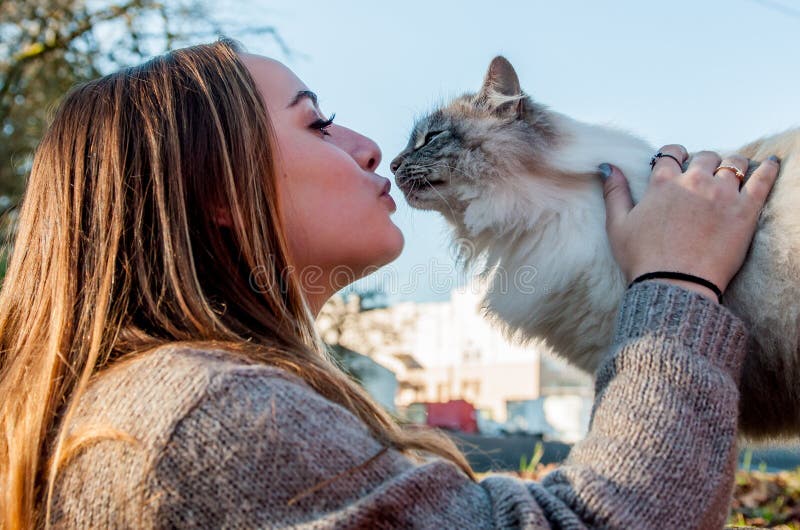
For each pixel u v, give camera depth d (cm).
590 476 122
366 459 118
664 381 131
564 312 252
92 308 145
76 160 158
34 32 1212
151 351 130
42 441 130
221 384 116
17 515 125
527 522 112
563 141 270
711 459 126
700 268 164
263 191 161
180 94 163
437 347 2386
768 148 227
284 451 112
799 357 210
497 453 627
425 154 313
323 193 173
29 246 163
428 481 116
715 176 185
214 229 159
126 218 153
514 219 267
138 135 158
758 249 210
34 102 1230
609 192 229
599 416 133
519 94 298
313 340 168
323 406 121
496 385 2338
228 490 110
